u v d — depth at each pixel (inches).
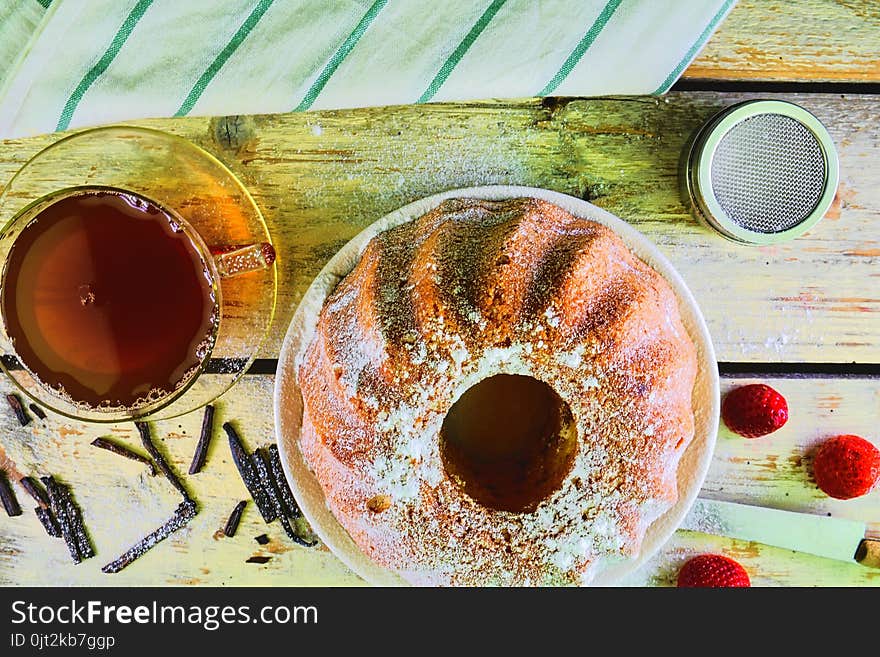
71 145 18.9
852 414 20.3
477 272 16.9
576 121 19.9
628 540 17.4
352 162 19.8
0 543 20.4
